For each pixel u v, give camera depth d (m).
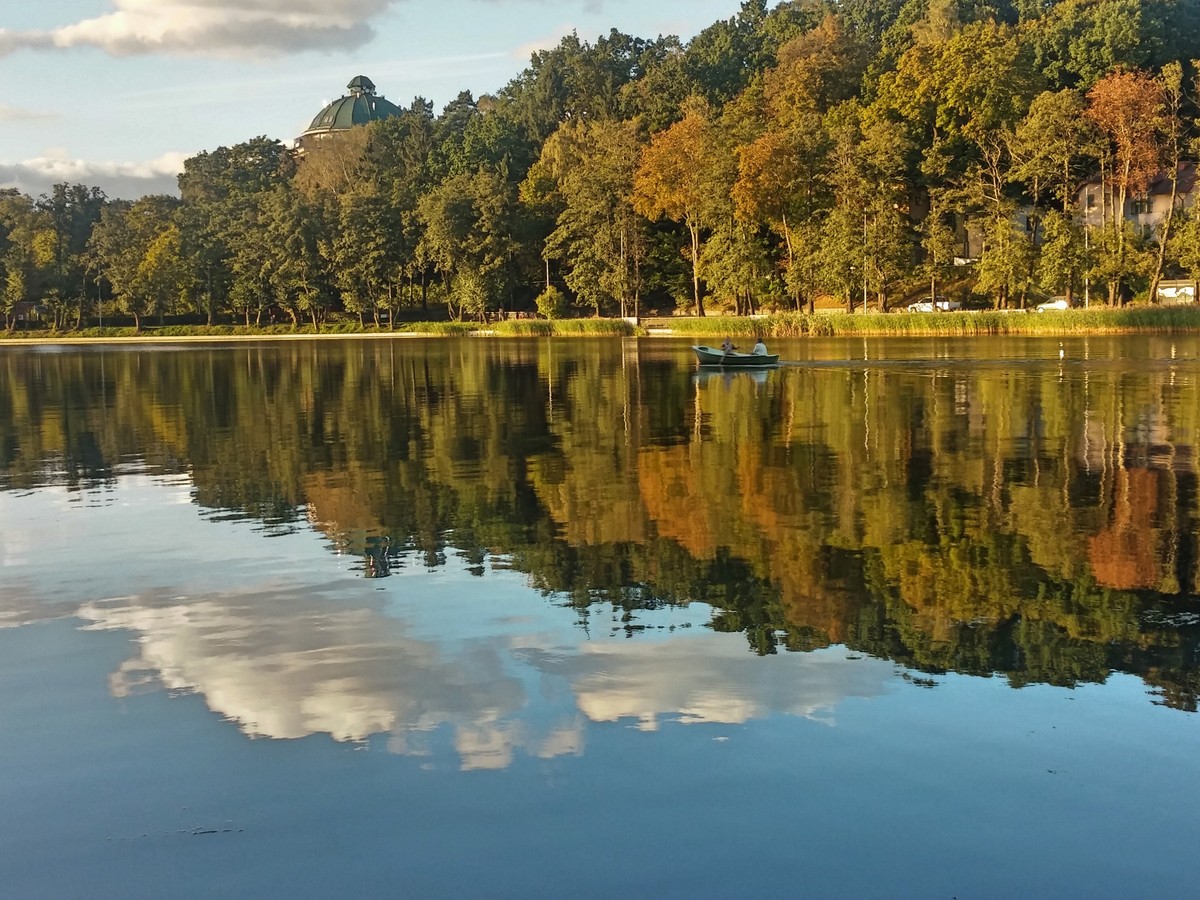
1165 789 6.38
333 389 41.38
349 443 24.23
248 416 31.25
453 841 5.93
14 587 11.77
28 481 19.88
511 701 7.94
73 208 153.00
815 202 90.31
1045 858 5.64
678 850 5.78
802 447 21.72
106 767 6.99
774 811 6.17
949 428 24.30
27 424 30.64
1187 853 5.68
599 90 140.50
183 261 136.25
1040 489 16.62
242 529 14.78
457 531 14.23
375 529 14.51
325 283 129.38
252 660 9.05
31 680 8.70
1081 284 80.06
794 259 92.31
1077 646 9.03
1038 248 80.19
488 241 116.06
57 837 6.12
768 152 86.94
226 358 72.75
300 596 11.09
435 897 5.41
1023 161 82.38
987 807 6.18
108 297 147.88
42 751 7.26
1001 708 7.64
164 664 9.02
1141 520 14.21
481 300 117.00
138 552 13.44
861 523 14.18
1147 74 82.19
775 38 137.88
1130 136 76.88
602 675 8.45
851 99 100.94
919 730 7.27
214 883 5.60
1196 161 80.38
